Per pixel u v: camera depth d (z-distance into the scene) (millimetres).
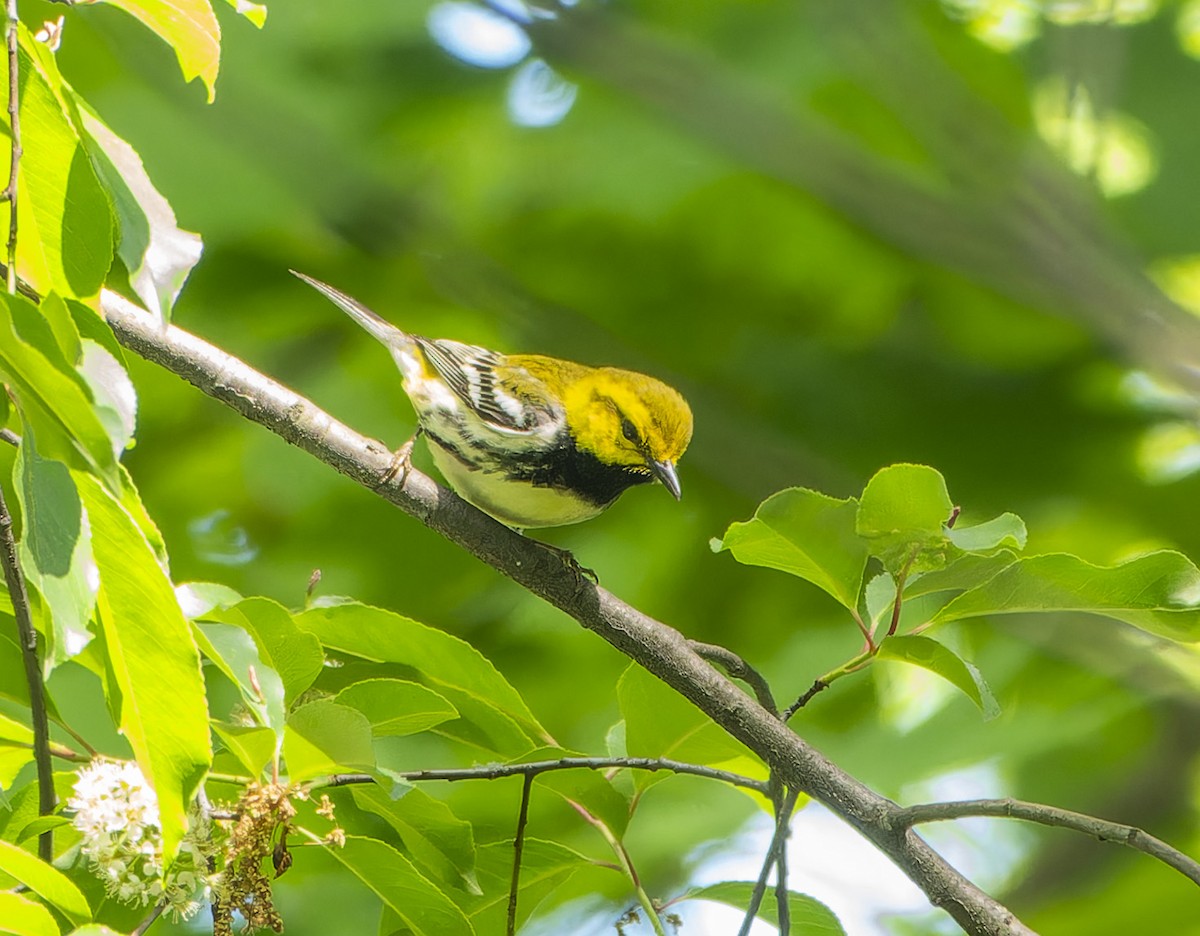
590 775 5906
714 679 5848
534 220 14586
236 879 4668
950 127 12945
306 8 14312
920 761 11531
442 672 5906
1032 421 14398
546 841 5820
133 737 3953
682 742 6148
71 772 5125
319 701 4852
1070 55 13617
